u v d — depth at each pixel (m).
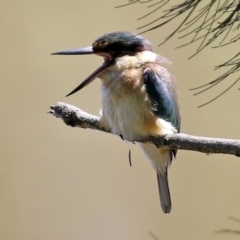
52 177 9.87
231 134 9.76
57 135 9.97
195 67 9.86
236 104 9.94
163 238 9.62
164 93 6.04
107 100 6.01
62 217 9.79
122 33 6.27
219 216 9.62
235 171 9.70
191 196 9.68
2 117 9.95
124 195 9.78
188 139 4.80
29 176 9.84
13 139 9.91
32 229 9.73
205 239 9.59
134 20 10.01
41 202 9.82
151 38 9.82
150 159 6.57
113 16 10.17
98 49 6.23
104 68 6.07
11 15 10.29
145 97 5.88
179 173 9.72
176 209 9.66
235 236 9.48
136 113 5.88
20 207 9.77
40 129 9.98
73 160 9.90
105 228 9.73
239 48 9.73
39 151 9.91
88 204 9.80
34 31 10.27
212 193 9.67
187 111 9.86
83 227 9.73
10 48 10.18
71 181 9.85
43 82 10.11
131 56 6.13
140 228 9.70
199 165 9.74
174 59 9.81
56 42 10.24
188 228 9.62
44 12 10.34
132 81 5.91
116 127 6.03
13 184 9.80
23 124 9.97
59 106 6.03
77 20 10.29
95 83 10.03
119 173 9.84
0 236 9.66
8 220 9.72
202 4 8.27
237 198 9.64
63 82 10.10
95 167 9.88
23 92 10.06
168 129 5.88
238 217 9.57
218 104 9.91
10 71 10.12
